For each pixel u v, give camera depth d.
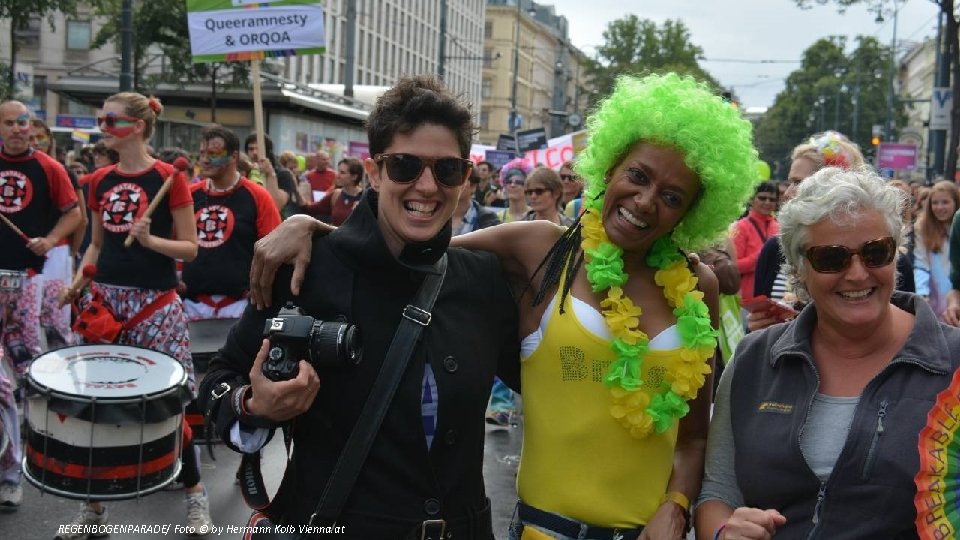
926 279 7.02
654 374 2.59
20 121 5.46
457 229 7.04
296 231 2.39
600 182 2.71
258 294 2.41
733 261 5.12
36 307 5.68
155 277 4.89
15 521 4.76
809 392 2.44
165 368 3.85
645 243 2.61
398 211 2.37
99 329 4.74
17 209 5.54
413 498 2.33
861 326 2.39
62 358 3.85
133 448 3.49
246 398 2.28
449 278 2.46
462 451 2.40
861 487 2.31
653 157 2.53
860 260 2.35
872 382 2.36
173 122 23.23
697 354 2.55
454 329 2.41
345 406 2.32
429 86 2.44
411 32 71.00
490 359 2.48
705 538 2.52
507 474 6.05
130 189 4.88
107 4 21.06
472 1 86.12
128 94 4.93
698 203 2.65
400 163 2.34
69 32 42.88
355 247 2.36
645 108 2.52
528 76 99.00
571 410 2.57
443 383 2.35
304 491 2.35
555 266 2.65
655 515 2.57
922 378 2.33
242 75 21.70
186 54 21.64
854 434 2.33
